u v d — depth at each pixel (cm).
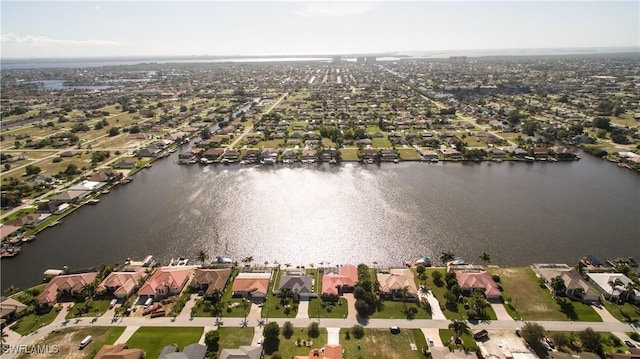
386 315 9175
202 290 10188
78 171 19275
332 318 9100
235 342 8331
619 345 8131
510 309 9312
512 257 11794
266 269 11006
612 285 9512
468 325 8800
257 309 9438
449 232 13300
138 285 10288
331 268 11031
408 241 12800
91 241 13062
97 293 10038
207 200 16225
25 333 8712
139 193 17088
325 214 14750
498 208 15112
